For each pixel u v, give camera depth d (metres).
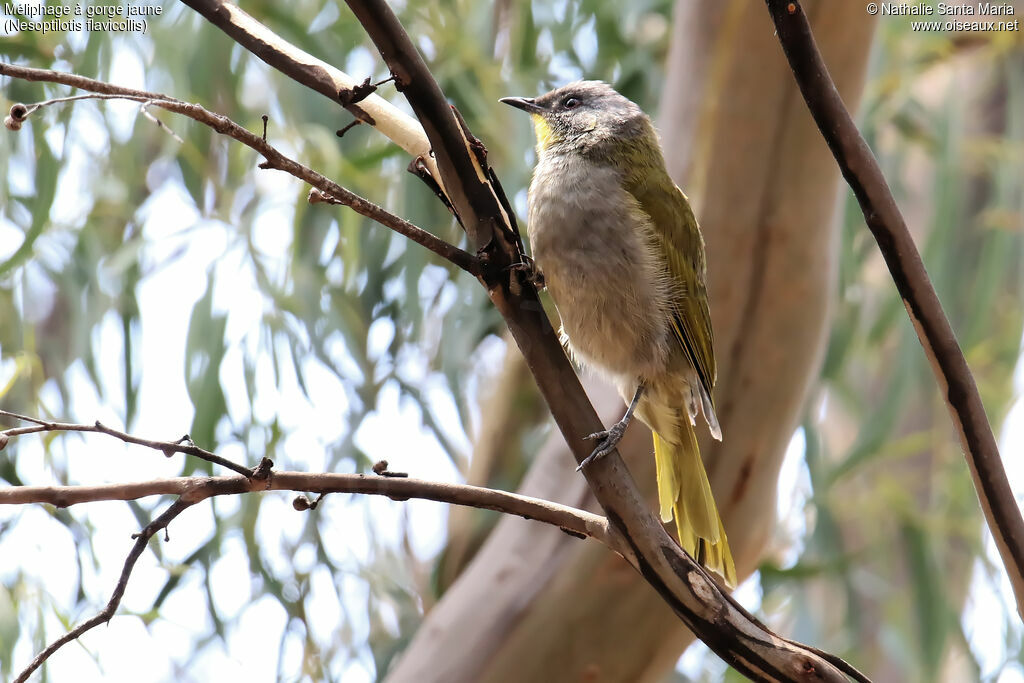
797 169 9.40
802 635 13.28
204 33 10.98
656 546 5.17
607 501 5.20
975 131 13.95
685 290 7.66
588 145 7.79
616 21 12.36
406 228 5.05
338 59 11.36
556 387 5.30
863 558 12.97
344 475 5.10
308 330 11.02
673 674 13.20
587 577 9.47
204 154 11.02
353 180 10.80
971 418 5.10
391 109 5.95
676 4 10.55
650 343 7.47
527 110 8.22
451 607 9.73
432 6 11.42
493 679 9.40
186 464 10.53
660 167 7.96
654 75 12.22
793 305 9.54
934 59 12.64
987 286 12.34
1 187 10.03
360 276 11.55
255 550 10.84
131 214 11.20
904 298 5.04
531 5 11.88
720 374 9.62
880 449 12.43
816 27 9.12
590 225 7.41
